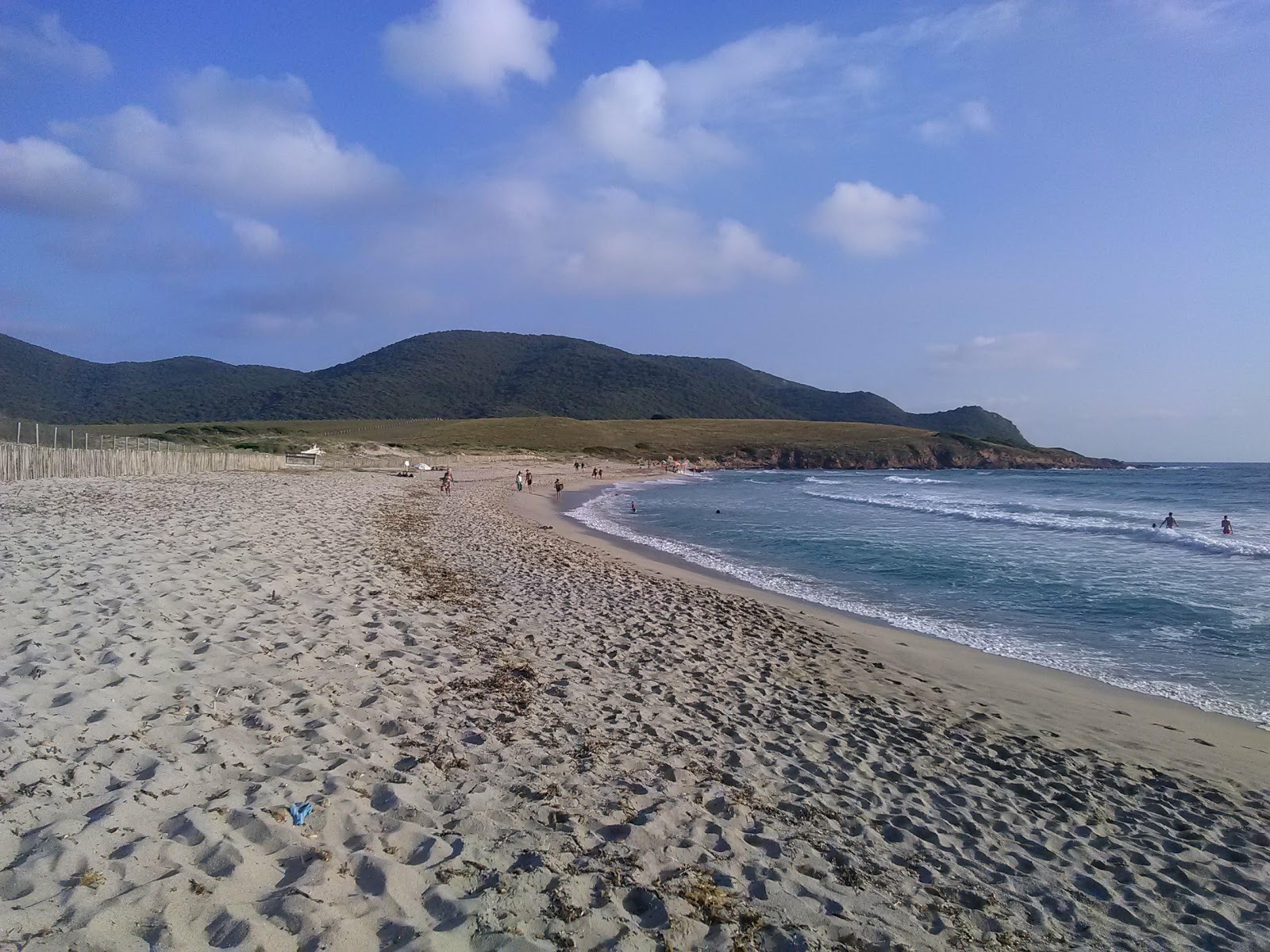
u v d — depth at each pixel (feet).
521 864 14.17
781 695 28.53
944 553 71.56
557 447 330.95
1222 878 17.25
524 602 39.86
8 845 12.10
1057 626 43.93
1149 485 202.18
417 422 395.75
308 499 83.30
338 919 11.57
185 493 76.89
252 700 20.58
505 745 20.24
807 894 14.78
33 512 51.44
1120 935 14.73
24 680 19.30
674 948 12.50
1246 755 25.49
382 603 34.58
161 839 12.87
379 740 19.29
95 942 10.14
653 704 25.72
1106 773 23.47
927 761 23.24
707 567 62.75
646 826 16.56
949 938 13.89
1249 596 51.72
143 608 27.17
